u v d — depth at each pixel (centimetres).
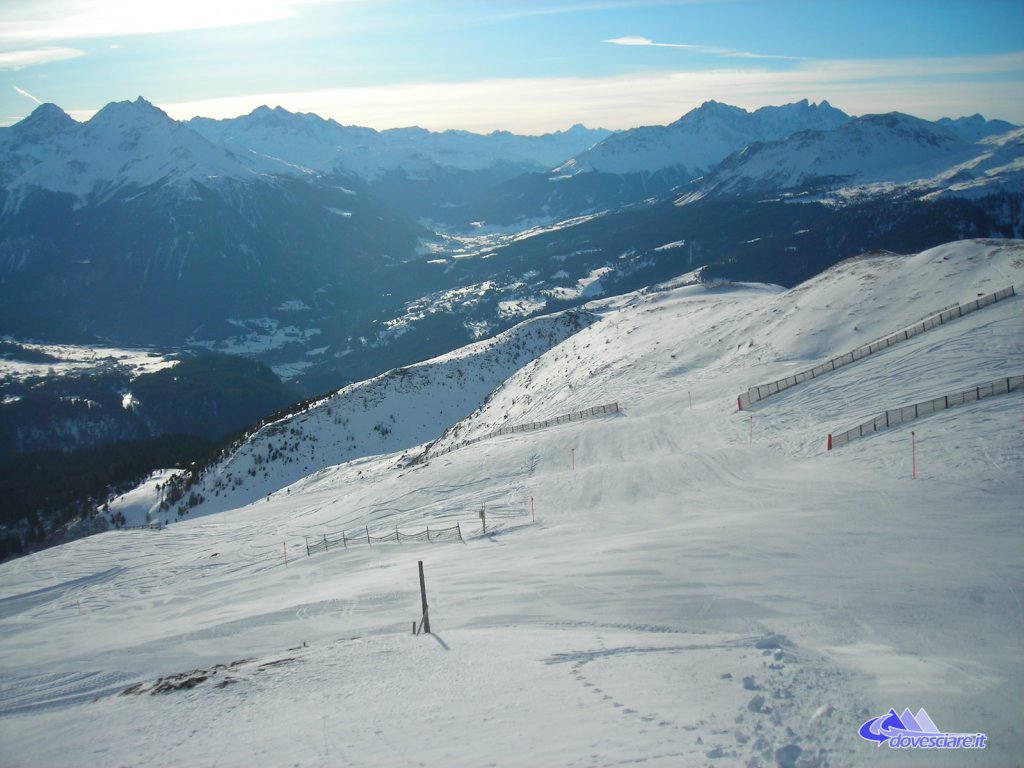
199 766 1252
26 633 2930
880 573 1912
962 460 2642
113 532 4750
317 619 2322
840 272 5566
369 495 4341
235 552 3828
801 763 973
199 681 1819
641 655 1520
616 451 3928
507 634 1820
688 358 5253
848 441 3166
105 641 2583
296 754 1223
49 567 4019
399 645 1833
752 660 1407
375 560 3055
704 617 1791
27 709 1980
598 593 2066
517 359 8888
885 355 3906
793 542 2244
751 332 5266
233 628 2412
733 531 2444
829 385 3831
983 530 2120
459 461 4434
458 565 2666
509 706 1297
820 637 1579
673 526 2680
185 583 3406
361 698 1466
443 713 1307
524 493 3612
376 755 1162
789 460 3195
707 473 3269
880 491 2575
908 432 3019
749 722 1105
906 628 1573
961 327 3844
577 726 1159
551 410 5169
